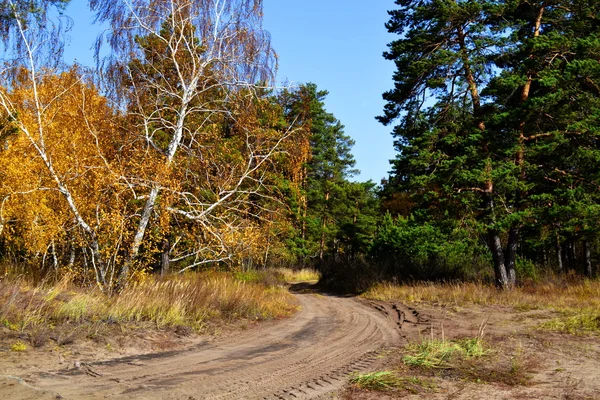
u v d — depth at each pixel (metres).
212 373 6.80
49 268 14.02
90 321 9.23
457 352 8.30
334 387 6.16
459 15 20.02
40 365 6.54
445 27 20.98
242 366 7.38
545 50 19.02
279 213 16.09
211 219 14.89
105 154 13.47
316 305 19.09
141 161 13.25
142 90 13.80
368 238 48.62
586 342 8.99
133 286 12.34
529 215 19.09
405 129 22.91
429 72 21.77
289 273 41.28
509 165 18.86
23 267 13.05
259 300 15.59
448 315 14.04
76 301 9.65
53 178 12.15
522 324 11.72
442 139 20.42
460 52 20.48
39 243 13.51
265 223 15.71
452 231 19.83
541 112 18.84
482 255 27.44
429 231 22.27
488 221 19.98
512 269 20.88
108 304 10.69
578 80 19.09
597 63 18.12
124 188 12.74
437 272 25.09
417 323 13.04
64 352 7.35
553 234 21.11
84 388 5.62
